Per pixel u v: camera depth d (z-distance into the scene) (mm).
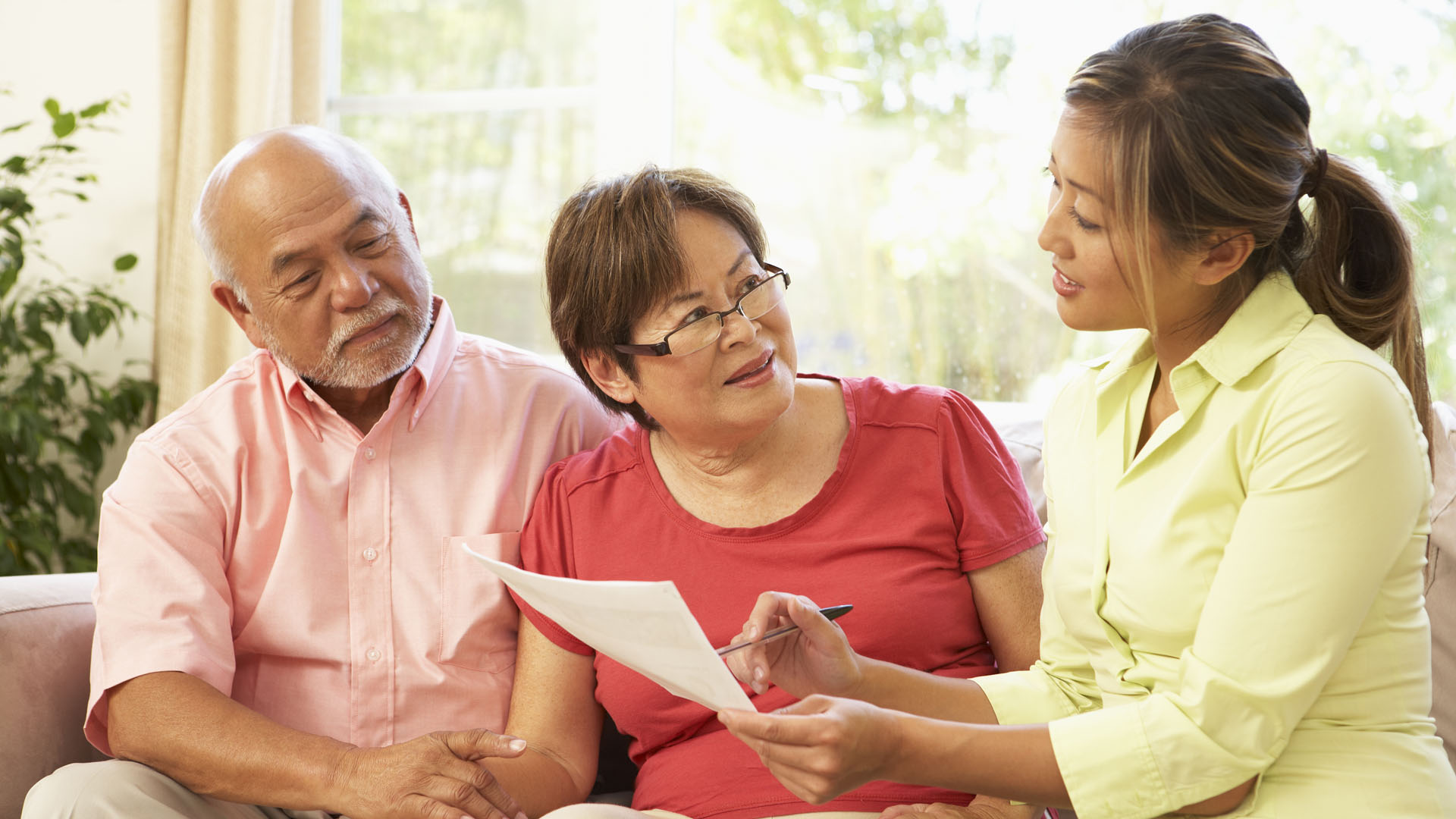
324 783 1266
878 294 2781
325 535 1534
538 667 1450
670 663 975
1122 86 1024
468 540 1541
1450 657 1460
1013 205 2684
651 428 1461
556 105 2596
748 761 1302
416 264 1558
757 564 1368
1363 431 970
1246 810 1023
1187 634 1079
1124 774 1006
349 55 2713
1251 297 1090
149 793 1273
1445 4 2328
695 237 1311
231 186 1489
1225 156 993
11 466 2488
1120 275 1055
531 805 1353
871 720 1004
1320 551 962
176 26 2477
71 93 2758
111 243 2754
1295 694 962
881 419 1424
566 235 1371
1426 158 2354
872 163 2773
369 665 1516
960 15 2688
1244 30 1047
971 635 1374
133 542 1454
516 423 1607
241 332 2459
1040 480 1733
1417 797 991
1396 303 1082
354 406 1598
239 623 1526
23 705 1440
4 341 2480
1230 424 1054
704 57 2836
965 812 1205
